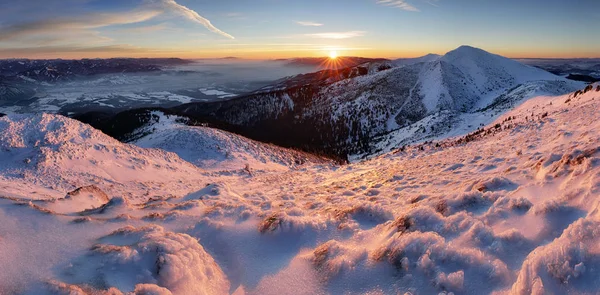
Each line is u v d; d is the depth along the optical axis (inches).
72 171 755.4
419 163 580.7
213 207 264.8
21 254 142.7
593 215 138.8
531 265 116.9
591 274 106.3
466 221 167.9
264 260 178.2
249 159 1557.6
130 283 135.3
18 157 759.7
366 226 206.8
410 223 181.5
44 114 957.2
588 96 1136.8
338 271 152.3
